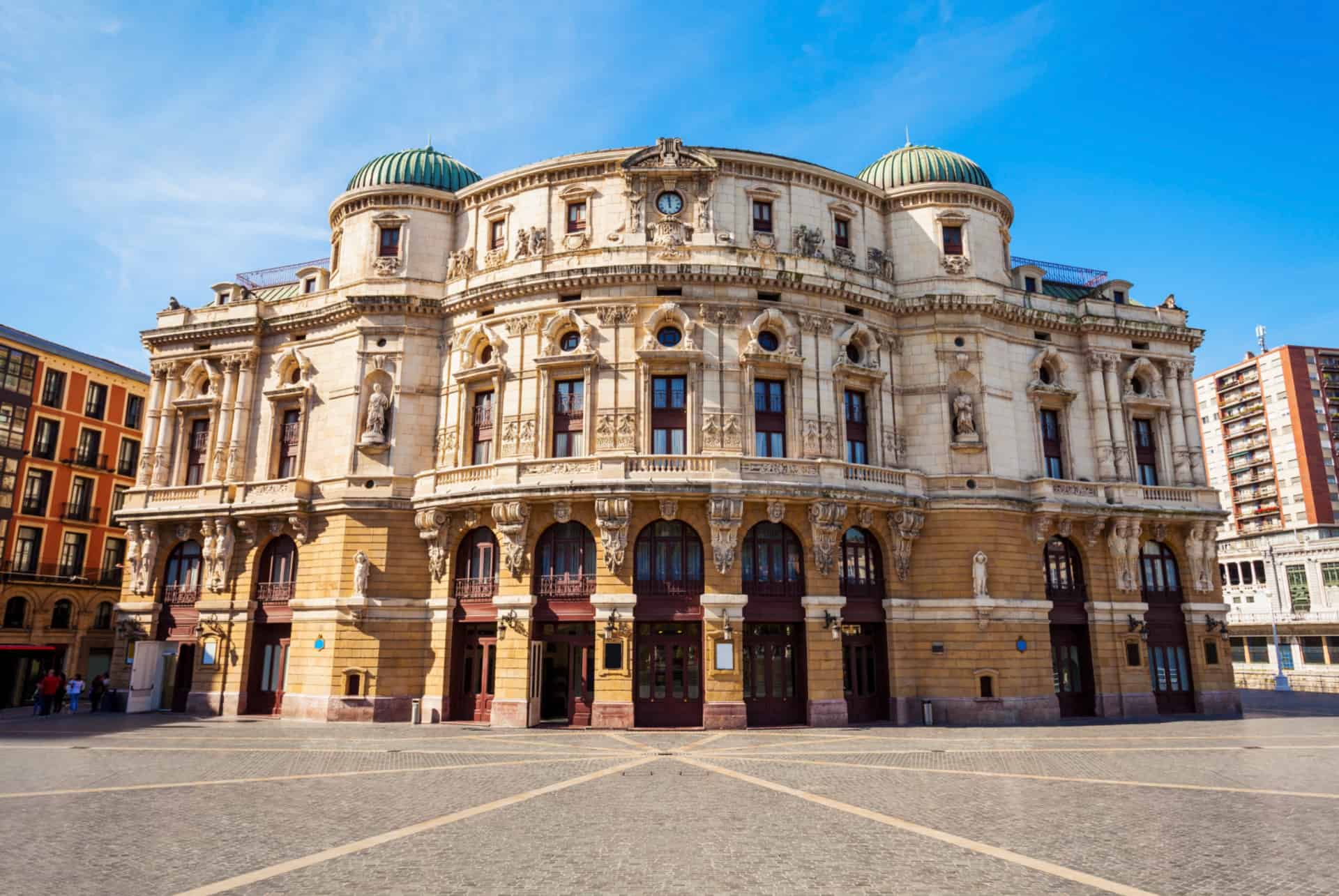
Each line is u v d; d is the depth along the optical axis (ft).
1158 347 164.96
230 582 149.28
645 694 126.52
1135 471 158.81
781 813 63.41
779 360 135.33
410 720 133.80
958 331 148.77
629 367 134.92
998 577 138.72
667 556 128.88
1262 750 99.40
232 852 52.31
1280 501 377.50
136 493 158.71
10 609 194.70
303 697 136.77
